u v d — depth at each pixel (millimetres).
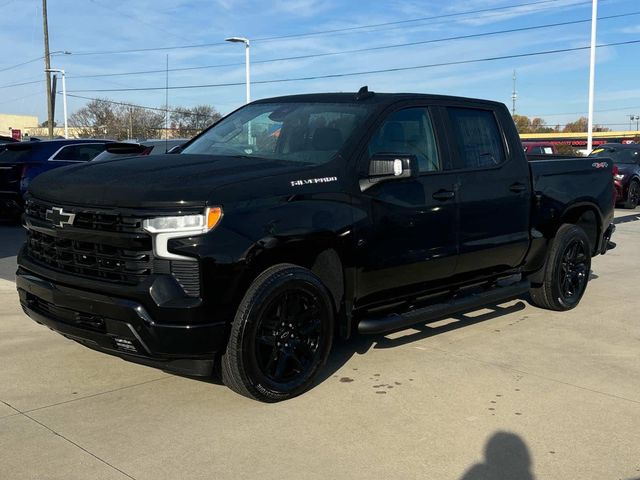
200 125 62094
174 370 4074
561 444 3775
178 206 3762
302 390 4371
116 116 71625
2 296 6945
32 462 3408
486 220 5574
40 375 4660
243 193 3979
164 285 3752
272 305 4086
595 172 6965
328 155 4637
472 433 3885
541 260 6387
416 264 4992
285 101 5496
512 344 5656
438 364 5090
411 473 3404
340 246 4430
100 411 4070
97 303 3887
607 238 7391
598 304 7164
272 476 3338
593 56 27875
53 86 41719
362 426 3943
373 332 4773
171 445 3641
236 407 4176
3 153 13109
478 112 5809
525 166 6043
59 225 4113
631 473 3467
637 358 5340
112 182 4047
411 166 4445
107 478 3271
